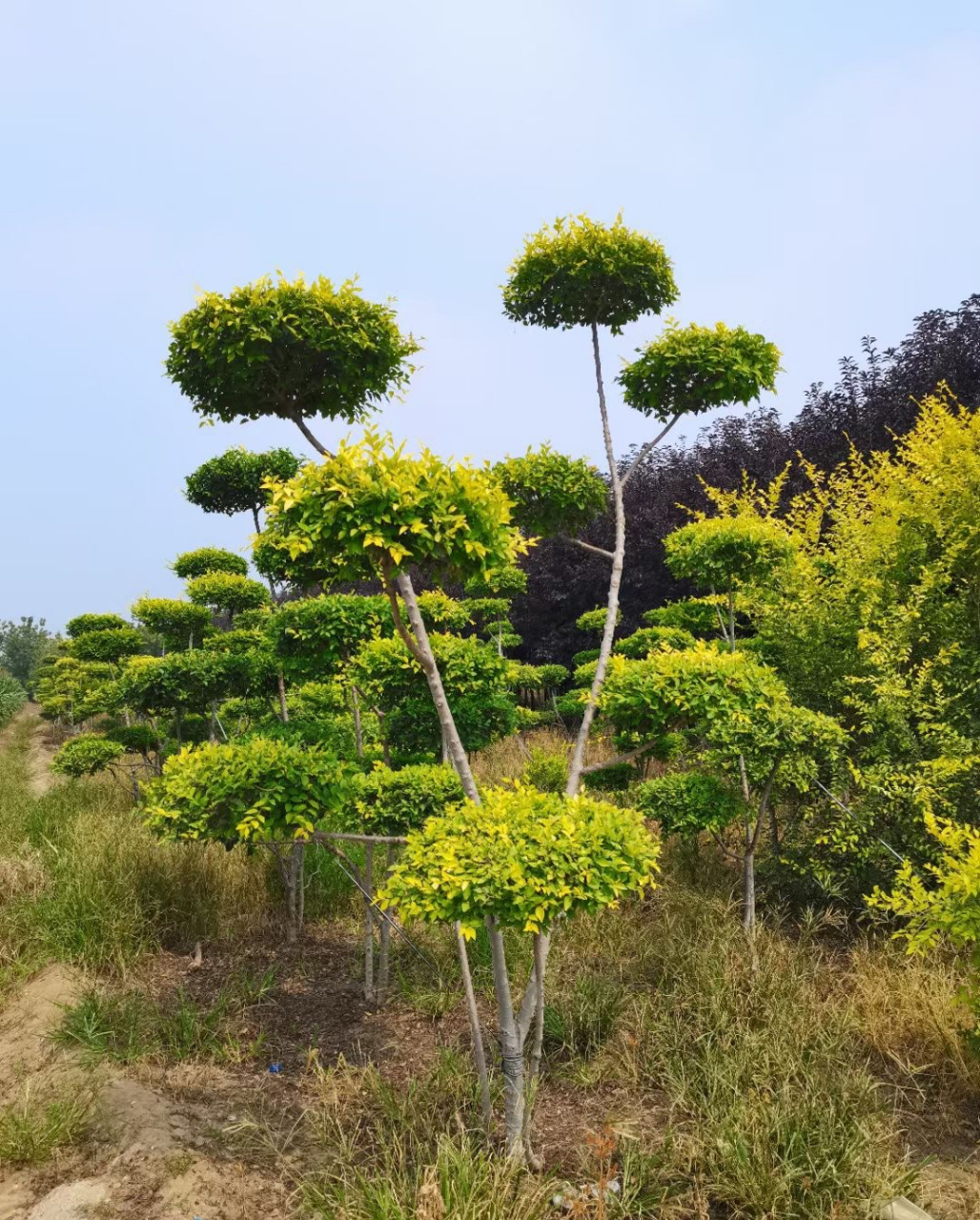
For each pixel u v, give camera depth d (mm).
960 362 10195
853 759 5727
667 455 15289
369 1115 3494
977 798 5109
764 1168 2857
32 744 20781
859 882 5285
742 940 4668
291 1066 3982
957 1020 3799
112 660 11570
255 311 3172
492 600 11727
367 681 4535
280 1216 2871
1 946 5117
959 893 3420
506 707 4734
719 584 5688
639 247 4176
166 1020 4340
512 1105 3092
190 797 3561
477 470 2893
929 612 5742
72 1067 3859
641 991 4414
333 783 3768
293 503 2682
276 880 6324
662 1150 3090
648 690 3768
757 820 5164
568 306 4480
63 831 7473
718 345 4383
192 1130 3373
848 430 11102
